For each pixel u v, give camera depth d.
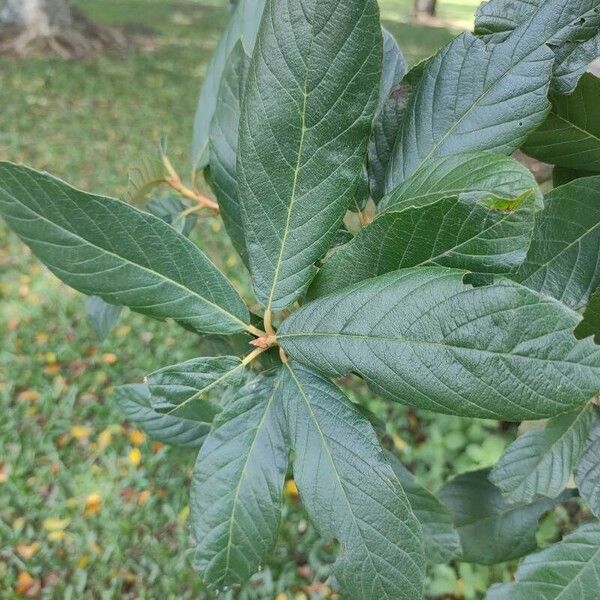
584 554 0.46
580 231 0.37
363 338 0.31
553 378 0.27
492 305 0.28
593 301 0.36
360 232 0.33
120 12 5.84
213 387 0.35
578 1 0.34
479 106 0.36
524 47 0.35
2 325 1.97
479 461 1.48
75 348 1.90
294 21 0.31
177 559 1.42
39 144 3.03
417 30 4.65
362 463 0.34
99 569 1.41
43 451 1.64
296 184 0.34
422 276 0.30
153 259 0.35
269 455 0.36
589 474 0.44
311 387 0.35
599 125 0.38
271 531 0.36
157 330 1.94
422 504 0.50
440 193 0.31
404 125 0.38
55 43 4.43
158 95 3.83
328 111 0.33
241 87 0.42
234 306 0.36
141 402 0.58
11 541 1.45
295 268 0.35
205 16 5.96
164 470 1.59
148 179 0.52
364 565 0.34
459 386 0.29
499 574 1.34
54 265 0.35
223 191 0.44
